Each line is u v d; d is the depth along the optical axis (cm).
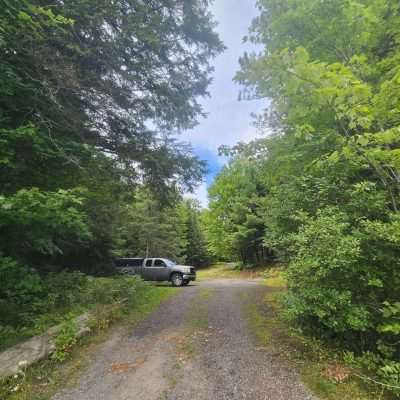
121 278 958
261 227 2383
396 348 362
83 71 602
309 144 491
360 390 305
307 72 324
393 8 446
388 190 382
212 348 445
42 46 499
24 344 407
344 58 482
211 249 3359
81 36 572
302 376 342
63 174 628
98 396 308
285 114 576
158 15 642
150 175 797
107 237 1178
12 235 460
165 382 338
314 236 389
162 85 724
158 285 1420
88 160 616
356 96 320
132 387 328
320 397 296
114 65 617
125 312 689
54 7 487
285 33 517
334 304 360
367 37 448
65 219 402
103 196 840
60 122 569
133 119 739
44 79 504
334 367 358
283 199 573
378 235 351
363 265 371
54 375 357
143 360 406
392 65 423
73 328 464
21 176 545
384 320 358
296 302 409
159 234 2647
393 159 328
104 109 680
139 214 2491
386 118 353
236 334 510
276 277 1766
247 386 324
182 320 622
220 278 2420
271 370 362
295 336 464
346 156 376
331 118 464
